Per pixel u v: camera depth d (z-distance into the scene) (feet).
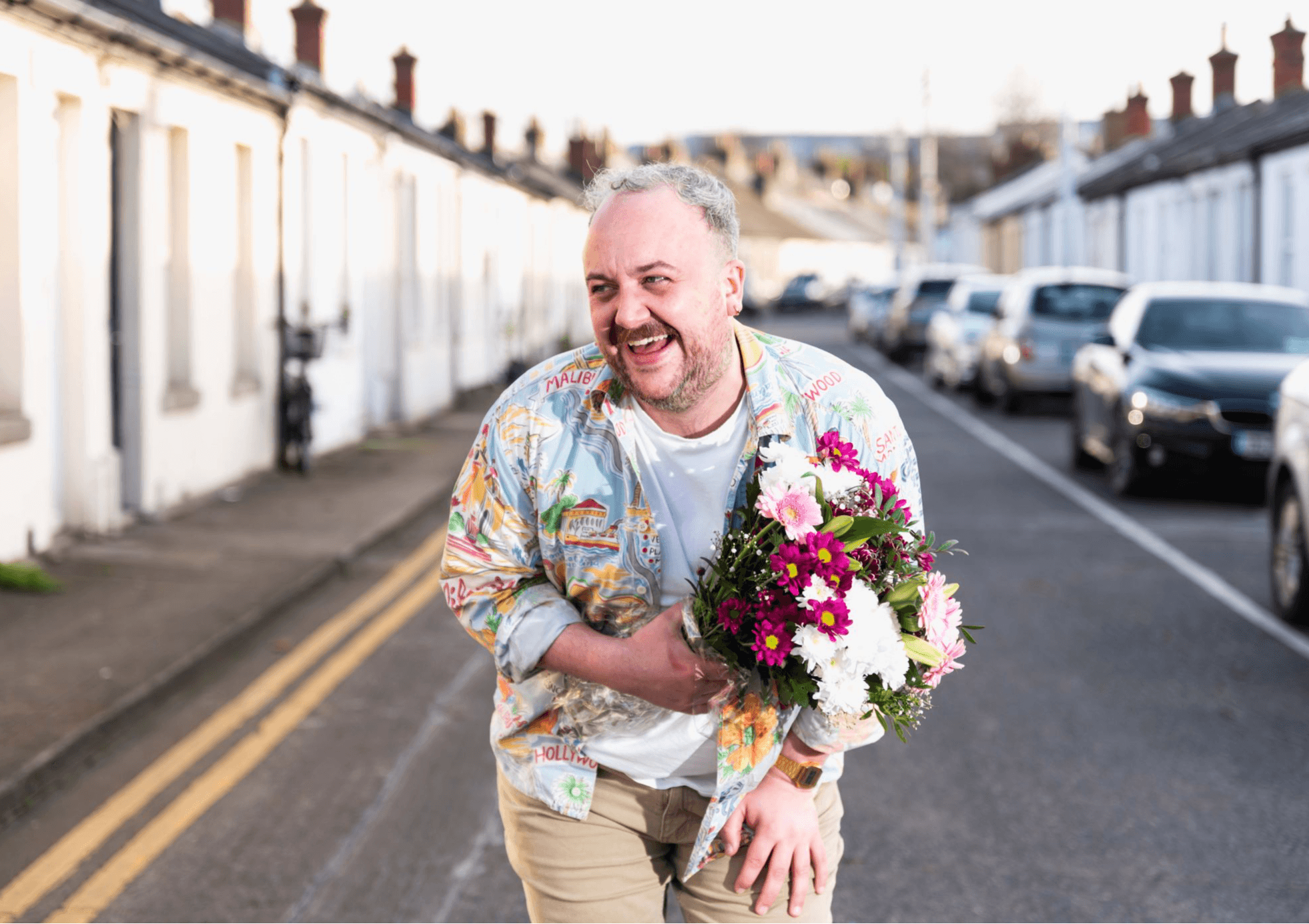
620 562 7.76
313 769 18.08
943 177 338.34
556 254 115.03
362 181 57.06
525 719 8.11
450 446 55.36
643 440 7.68
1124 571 31.27
